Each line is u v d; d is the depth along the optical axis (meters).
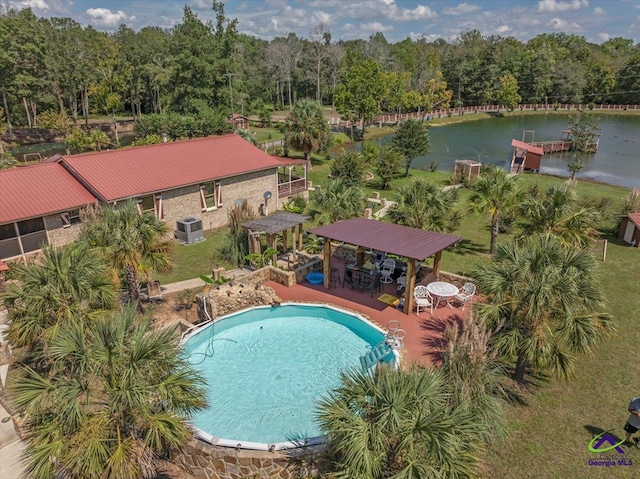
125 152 28.30
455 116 100.25
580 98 111.75
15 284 13.71
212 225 29.77
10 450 11.24
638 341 15.99
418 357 14.79
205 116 55.41
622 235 27.22
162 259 17.12
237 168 30.38
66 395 8.79
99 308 13.24
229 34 68.81
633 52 121.50
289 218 22.70
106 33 104.12
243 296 18.70
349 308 18.28
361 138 72.44
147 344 9.52
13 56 58.19
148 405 9.05
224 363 15.23
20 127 69.69
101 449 8.48
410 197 23.05
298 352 15.87
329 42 111.00
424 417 8.53
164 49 90.62
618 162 55.38
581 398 13.03
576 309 11.93
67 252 13.44
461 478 8.17
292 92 112.38
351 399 9.20
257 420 12.41
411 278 17.06
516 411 12.49
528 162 49.72
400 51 129.50
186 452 10.80
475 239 27.34
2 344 14.82
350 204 24.92
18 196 23.09
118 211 16.95
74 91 67.88
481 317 12.34
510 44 131.25
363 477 8.19
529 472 10.57
